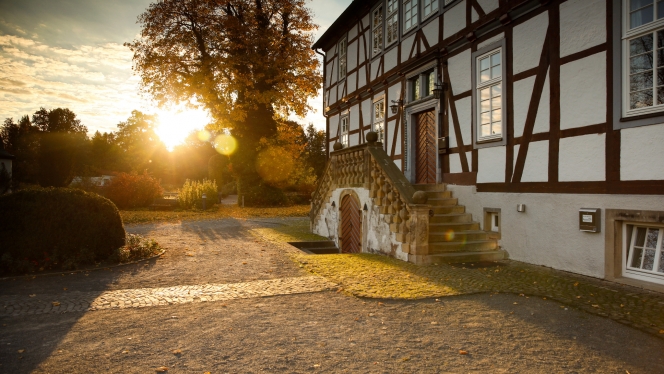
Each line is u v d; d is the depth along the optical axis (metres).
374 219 9.38
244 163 25.97
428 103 11.05
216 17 22.62
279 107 26.58
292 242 11.06
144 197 23.48
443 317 4.64
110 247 8.00
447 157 10.34
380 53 13.80
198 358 3.53
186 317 4.62
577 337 4.04
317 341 3.93
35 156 39.19
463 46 9.71
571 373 3.29
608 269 6.26
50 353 3.62
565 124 7.04
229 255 8.64
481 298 5.39
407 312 4.82
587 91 6.65
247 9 23.23
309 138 50.66
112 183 23.03
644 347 3.80
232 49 23.28
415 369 3.34
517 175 8.05
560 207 7.09
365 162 9.86
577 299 5.27
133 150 66.44
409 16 12.15
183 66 23.06
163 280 6.39
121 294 5.57
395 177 8.67
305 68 25.05
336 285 6.05
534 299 5.33
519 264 7.66
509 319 4.57
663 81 5.64
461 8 9.74
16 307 4.98
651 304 5.02
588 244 6.59
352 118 16.38
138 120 66.50
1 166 28.36
